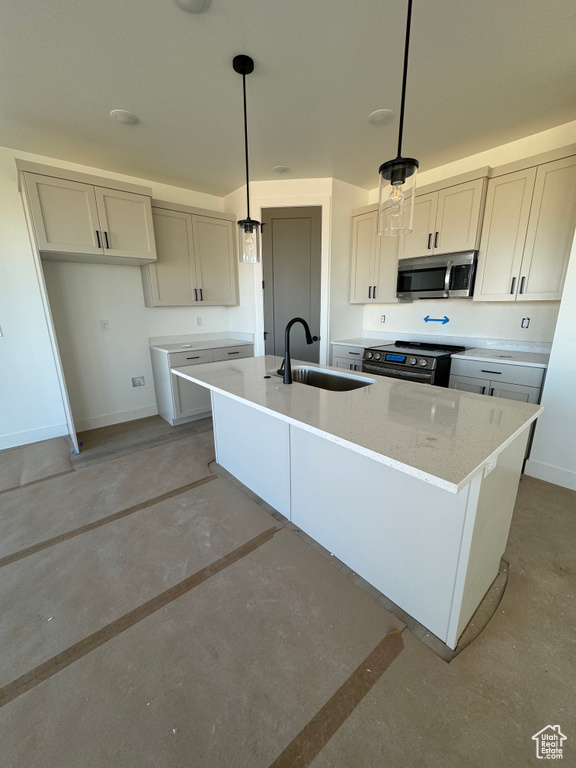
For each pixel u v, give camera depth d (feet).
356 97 6.74
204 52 5.47
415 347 10.96
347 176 11.00
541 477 7.72
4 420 9.73
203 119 7.43
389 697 3.52
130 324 11.74
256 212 11.51
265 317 14.28
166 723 3.33
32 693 3.59
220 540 5.92
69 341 10.57
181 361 11.18
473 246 9.03
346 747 3.12
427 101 6.91
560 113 7.45
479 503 3.49
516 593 4.78
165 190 11.57
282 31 5.06
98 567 5.35
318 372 7.79
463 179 8.96
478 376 8.82
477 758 3.02
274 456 6.39
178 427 11.50
